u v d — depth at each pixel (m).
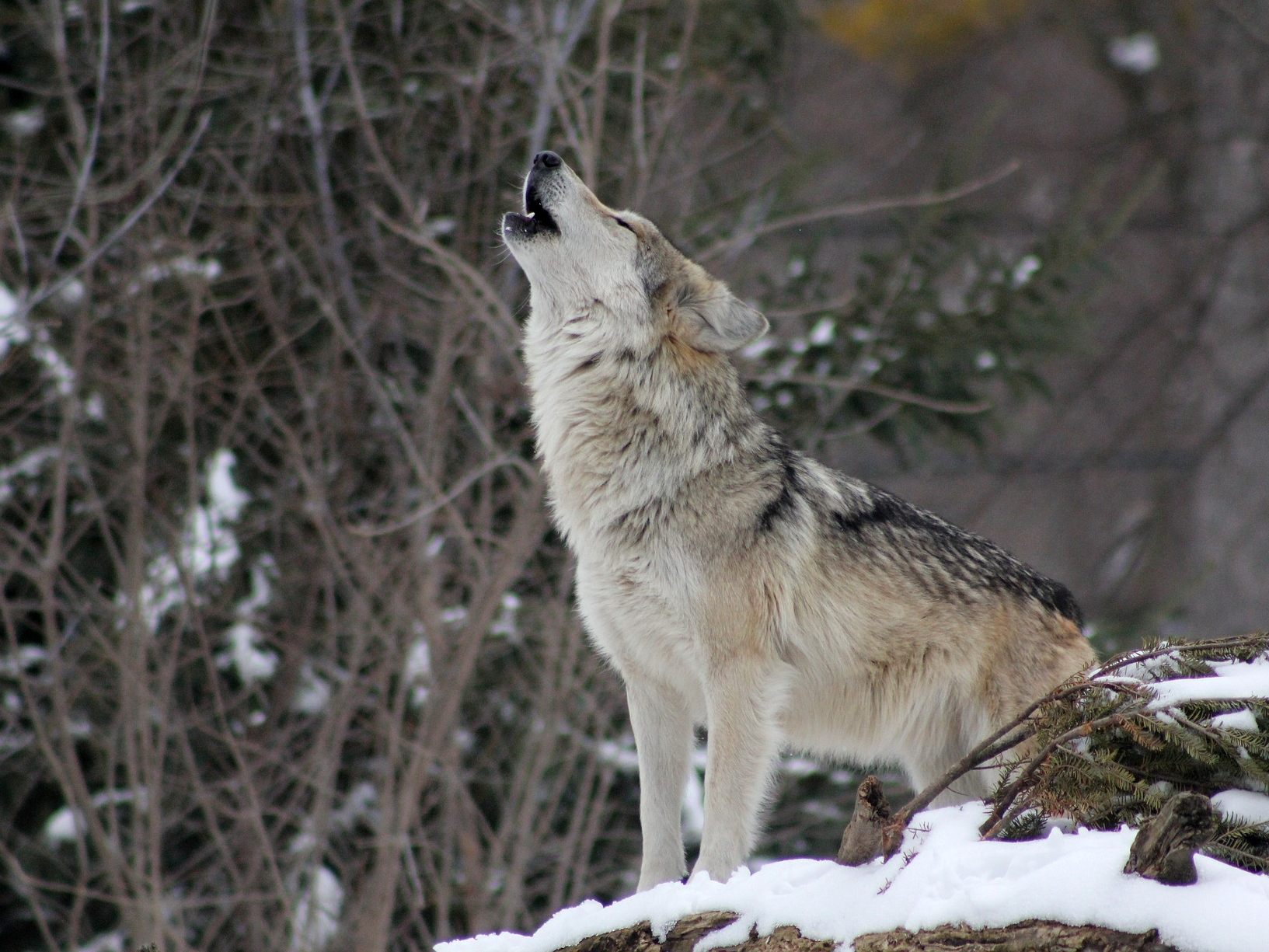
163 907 14.34
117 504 16.28
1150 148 38.22
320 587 16.38
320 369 16.73
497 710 16.83
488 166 16.48
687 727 9.66
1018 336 18.70
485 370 15.34
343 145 17.61
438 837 15.99
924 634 9.71
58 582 16.09
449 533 15.84
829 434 17.89
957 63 41.72
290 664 15.60
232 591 16.02
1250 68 31.02
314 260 16.78
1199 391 33.53
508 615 16.39
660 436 9.41
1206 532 29.67
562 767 16.61
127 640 14.65
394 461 15.81
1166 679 6.85
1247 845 6.23
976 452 20.41
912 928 5.84
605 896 17.06
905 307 18.44
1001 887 5.75
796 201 19.98
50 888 15.13
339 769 16.41
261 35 17.67
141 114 16.06
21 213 15.59
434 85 17.67
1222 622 28.84
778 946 6.22
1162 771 6.67
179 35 16.80
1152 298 36.28
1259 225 30.25
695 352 9.70
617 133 18.23
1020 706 9.79
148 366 15.24
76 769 14.50
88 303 15.01
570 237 9.75
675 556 9.21
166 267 16.09
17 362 15.95
